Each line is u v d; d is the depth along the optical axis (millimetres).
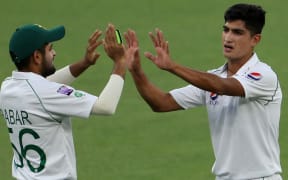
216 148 32312
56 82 33438
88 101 29812
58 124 30281
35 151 30328
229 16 31484
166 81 66188
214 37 79000
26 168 30641
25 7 90938
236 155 31641
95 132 55938
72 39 79688
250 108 31312
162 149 52750
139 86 33312
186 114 58812
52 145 30250
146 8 89625
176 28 82312
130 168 49656
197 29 81750
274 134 31875
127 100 61906
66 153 30484
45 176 30297
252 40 31609
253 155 31469
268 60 71750
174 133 55438
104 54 72938
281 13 86125
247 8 31344
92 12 88750
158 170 49156
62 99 29797
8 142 54406
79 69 33625
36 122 30016
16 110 30234
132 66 32719
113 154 52094
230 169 31797
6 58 73938
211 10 88062
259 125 31375
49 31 30641
